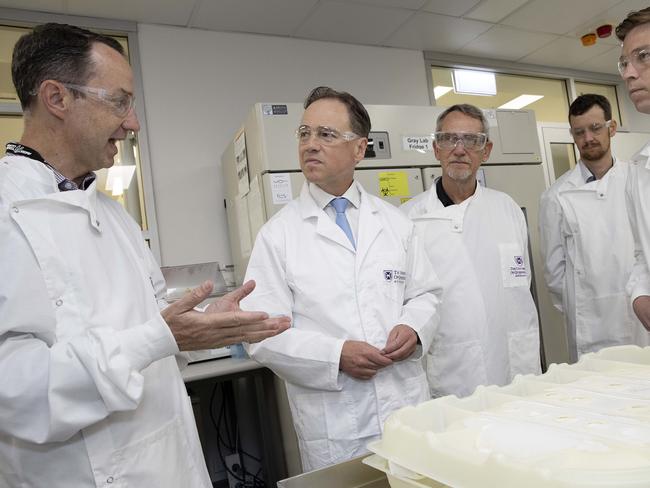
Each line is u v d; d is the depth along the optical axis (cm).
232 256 275
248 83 293
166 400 97
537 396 81
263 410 239
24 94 90
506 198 195
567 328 229
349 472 73
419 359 137
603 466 52
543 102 404
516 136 257
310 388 129
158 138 270
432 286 147
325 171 135
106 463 83
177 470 93
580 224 214
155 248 262
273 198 199
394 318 134
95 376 73
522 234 190
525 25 318
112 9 255
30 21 247
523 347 177
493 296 173
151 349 79
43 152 92
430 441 62
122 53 97
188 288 239
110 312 88
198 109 280
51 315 81
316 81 311
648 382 83
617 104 439
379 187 223
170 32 278
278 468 231
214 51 287
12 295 77
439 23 305
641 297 149
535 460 55
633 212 167
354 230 144
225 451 273
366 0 270
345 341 123
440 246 175
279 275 136
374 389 127
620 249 206
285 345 127
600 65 401
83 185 101
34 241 81
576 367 99
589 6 300
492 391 86
